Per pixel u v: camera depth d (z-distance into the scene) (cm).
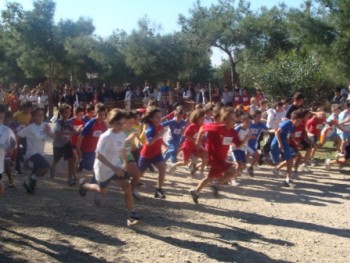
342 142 1228
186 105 2383
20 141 975
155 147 846
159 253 592
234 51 3866
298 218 777
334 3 1839
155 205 816
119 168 664
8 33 2820
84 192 734
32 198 819
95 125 928
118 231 666
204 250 610
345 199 923
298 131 1138
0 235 626
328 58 1842
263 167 1255
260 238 668
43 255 568
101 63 4234
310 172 1190
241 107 1151
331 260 595
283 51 3425
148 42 4003
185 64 4072
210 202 859
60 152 937
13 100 2073
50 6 2766
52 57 2798
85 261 556
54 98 2798
